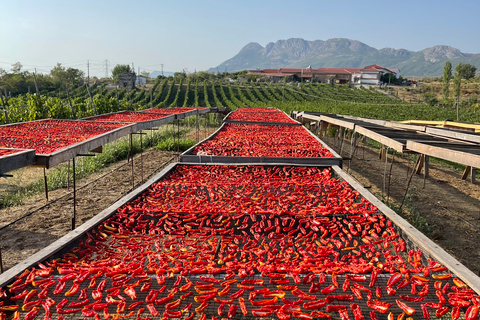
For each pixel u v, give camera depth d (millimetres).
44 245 5785
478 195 9422
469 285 3107
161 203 5395
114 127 9320
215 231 4625
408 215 7520
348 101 49875
